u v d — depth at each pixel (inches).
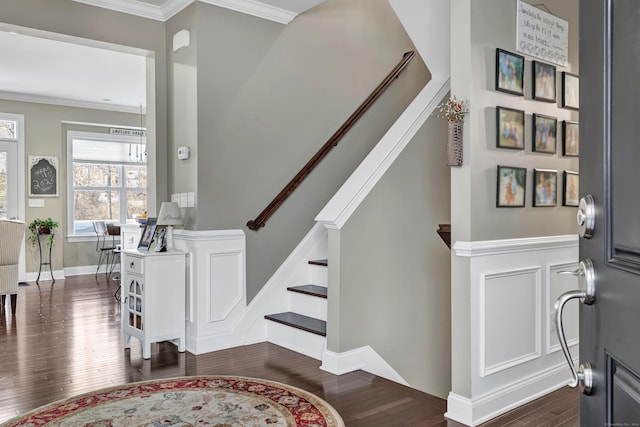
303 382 125.5
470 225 105.2
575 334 132.3
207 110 154.2
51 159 314.2
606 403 34.8
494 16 110.3
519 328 115.6
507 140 112.7
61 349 155.7
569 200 130.7
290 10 168.1
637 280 29.9
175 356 148.2
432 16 139.0
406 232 145.7
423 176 149.1
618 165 32.5
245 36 161.9
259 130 165.8
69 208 329.1
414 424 102.4
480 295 106.7
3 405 111.1
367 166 139.6
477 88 106.8
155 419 102.9
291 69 173.3
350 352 133.6
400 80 202.8
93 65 236.1
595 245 36.5
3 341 165.0
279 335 160.1
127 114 344.8
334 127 185.6
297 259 173.6
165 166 169.9
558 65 127.5
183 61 158.7
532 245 117.4
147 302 144.9
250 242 163.5
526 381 116.6
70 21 150.6
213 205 155.7
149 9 163.3
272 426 99.7
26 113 305.1
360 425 101.4
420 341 150.2
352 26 190.7
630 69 30.7
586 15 37.4
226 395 116.2
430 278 152.3
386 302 141.5
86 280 306.2
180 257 151.3
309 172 173.6
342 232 131.3
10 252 206.5
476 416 104.0
